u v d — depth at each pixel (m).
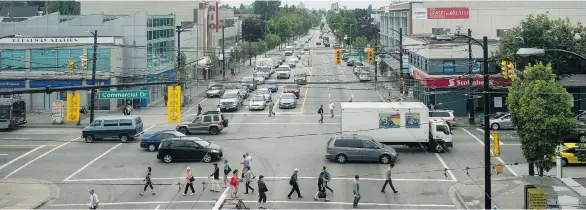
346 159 35.91
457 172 33.47
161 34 68.44
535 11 73.06
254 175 32.56
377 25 140.62
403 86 66.88
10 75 58.78
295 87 73.06
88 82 59.28
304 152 39.28
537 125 29.03
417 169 34.28
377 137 38.94
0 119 49.25
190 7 94.75
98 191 29.97
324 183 27.72
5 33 62.88
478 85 53.62
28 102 59.75
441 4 77.06
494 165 32.72
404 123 38.84
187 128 46.41
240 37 139.50
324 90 77.69
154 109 61.66
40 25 62.75
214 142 42.94
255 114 57.53
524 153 30.30
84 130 43.59
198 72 88.12
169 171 34.03
